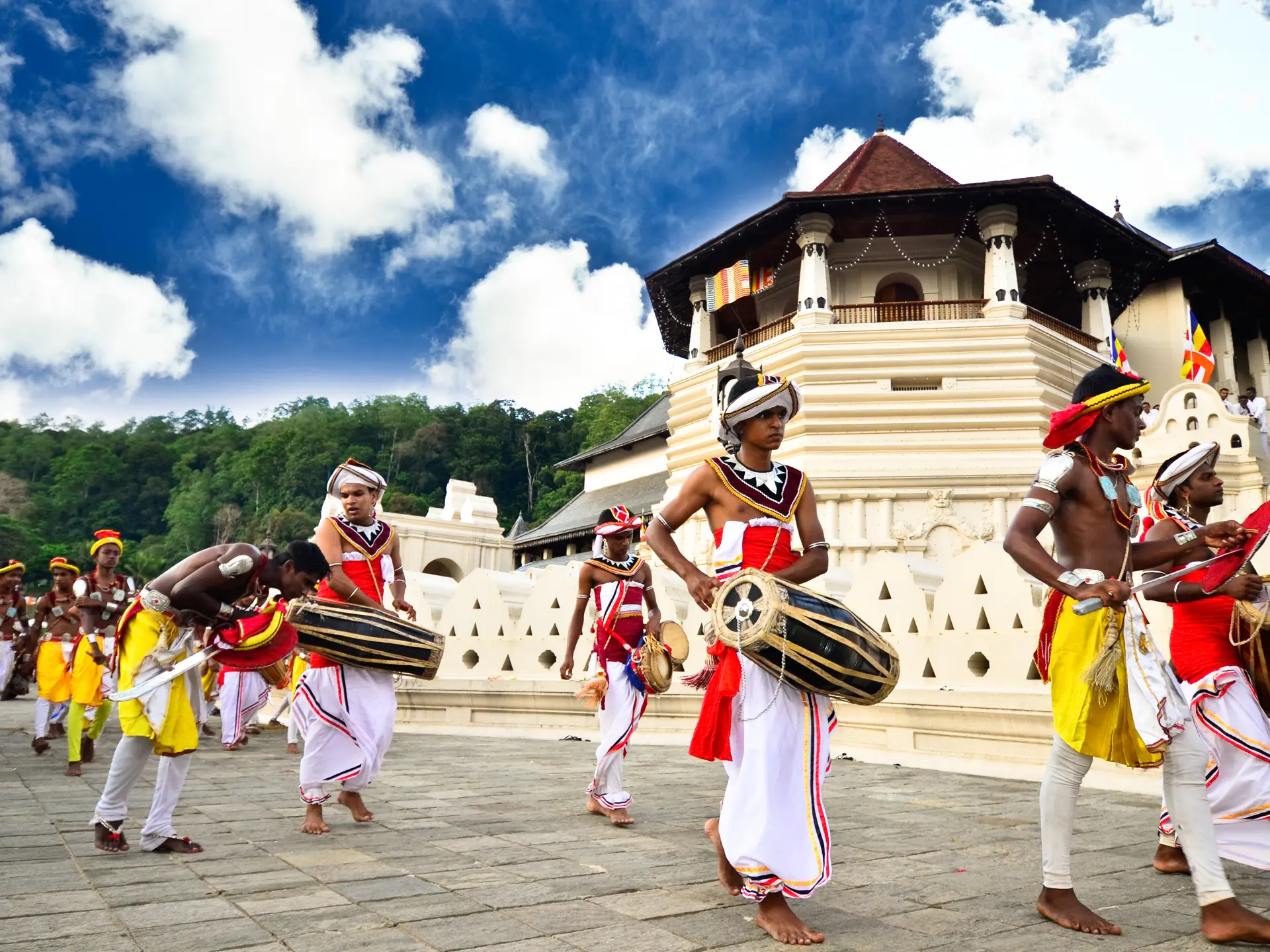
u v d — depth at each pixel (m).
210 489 123.06
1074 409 3.58
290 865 4.34
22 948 3.06
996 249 24.69
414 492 107.25
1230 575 3.69
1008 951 3.11
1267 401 35.25
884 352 23.27
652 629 6.07
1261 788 3.97
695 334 29.27
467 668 12.41
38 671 9.98
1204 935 3.24
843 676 3.39
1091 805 6.27
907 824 5.54
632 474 40.31
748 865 3.26
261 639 4.86
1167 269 32.59
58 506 131.88
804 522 3.79
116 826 4.68
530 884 3.99
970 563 8.48
